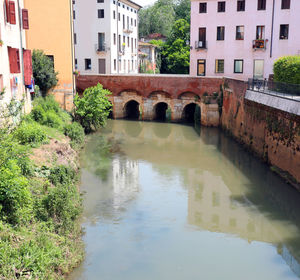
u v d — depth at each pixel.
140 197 18.48
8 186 11.24
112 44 49.28
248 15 37.66
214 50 39.59
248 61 38.53
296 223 15.95
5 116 16.53
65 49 31.80
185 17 73.19
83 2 48.84
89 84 41.41
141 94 40.47
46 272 10.30
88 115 32.22
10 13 19.27
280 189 19.41
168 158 25.83
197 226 15.51
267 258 13.27
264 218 16.38
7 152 13.87
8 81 19.11
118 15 51.12
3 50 18.23
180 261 12.89
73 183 18.16
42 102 27.91
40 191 14.02
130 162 24.73
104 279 11.61
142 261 12.77
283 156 20.69
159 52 68.81
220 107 36.84
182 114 39.78
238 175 21.92
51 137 21.33
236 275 12.22
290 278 12.13
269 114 22.77
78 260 12.27
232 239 14.52
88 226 15.15
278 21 36.69
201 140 31.62
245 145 27.92
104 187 19.69
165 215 16.50
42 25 31.36
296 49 36.56
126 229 15.04
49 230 12.36
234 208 17.36
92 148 28.16
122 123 39.34
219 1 38.53
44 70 30.58
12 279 9.27
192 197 18.64
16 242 10.59
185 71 60.47
